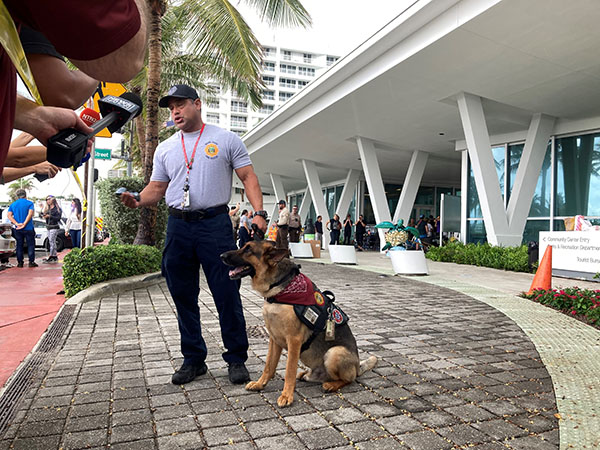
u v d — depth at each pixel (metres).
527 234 15.85
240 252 2.76
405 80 12.36
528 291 7.84
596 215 13.74
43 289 7.61
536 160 14.35
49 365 3.54
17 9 0.96
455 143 18.80
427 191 29.52
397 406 2.78
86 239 7.52
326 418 2.59
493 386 3.17
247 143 25.08
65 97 1.36
